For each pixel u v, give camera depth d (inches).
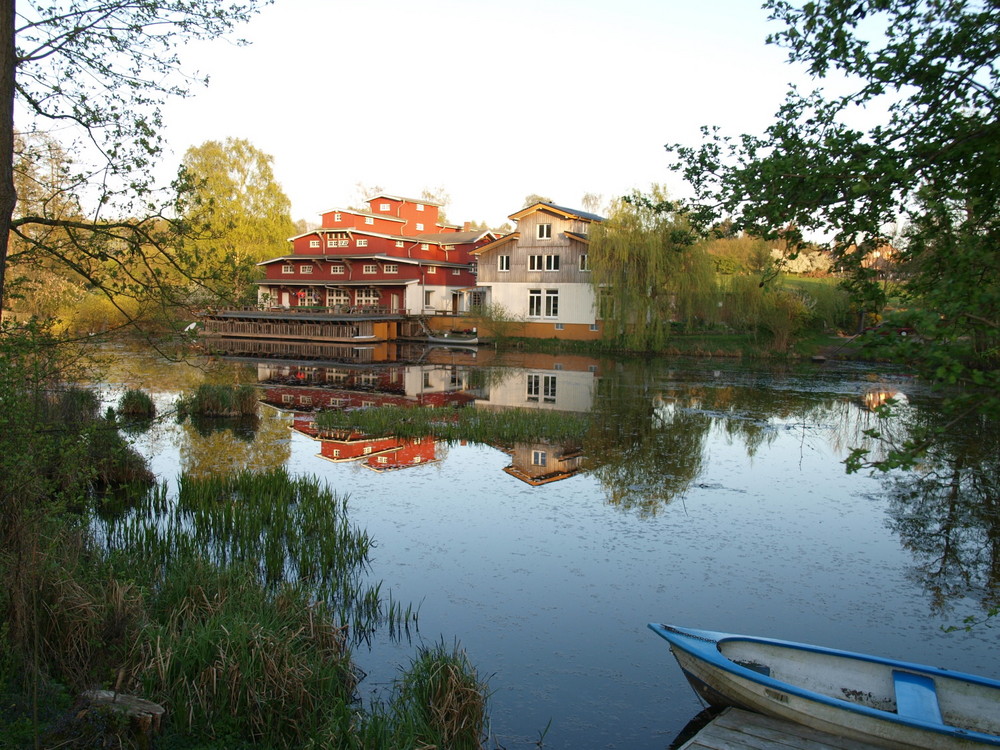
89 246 294.4
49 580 228.5
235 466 538.3
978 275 185.3
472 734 211.6
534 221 1617.9
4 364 194.9
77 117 277.3
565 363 1296.8
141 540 337.4
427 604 311.1
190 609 253.3
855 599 325.1
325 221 1879.9
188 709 204.8
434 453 597.3
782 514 444.8
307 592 288.0
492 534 399.9
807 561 369.1
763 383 1036.5
